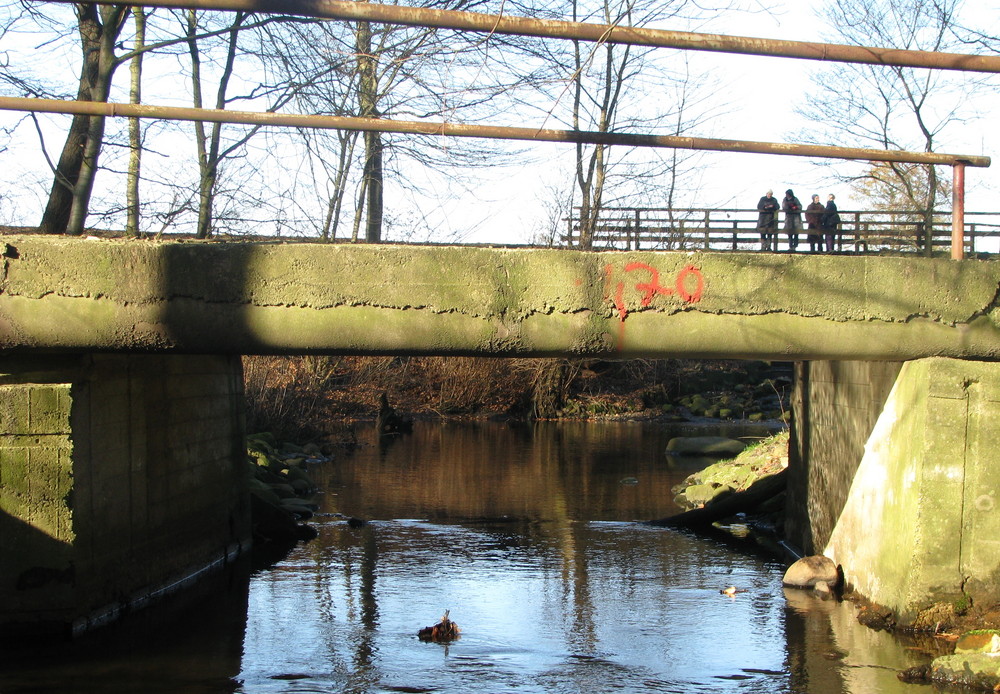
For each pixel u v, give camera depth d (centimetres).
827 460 1048
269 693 662
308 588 970
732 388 3578
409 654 755
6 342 704
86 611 780
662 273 738
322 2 597
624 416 3328
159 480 925
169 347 718
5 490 744
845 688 671
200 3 586
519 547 1183
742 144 739
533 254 727
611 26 639
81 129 1311
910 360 783
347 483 1728
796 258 749
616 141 719
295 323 711
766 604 907
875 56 675
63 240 702
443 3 1434
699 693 666
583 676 703
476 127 711
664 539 1246
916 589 766
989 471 754
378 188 2198
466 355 747
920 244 2017
